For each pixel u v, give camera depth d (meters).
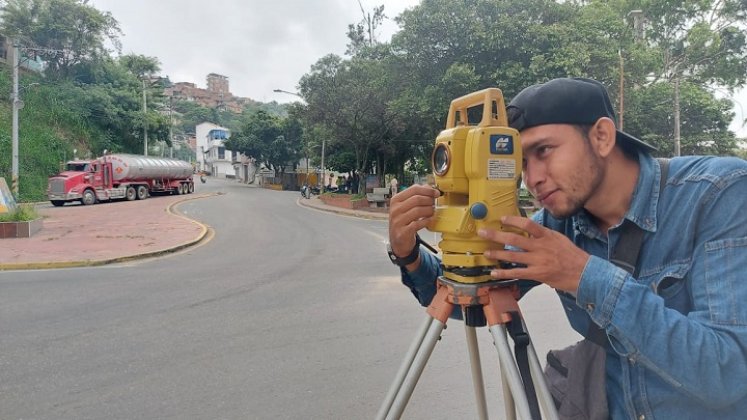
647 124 21.50
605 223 1.30
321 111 24.17
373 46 23.66
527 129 1.20
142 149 37.16
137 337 4.75
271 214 21.02
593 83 1.20
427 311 1.36
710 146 22.27
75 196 23.94
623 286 1.00
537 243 1.08
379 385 3.61
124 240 12.33
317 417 3.15
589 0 24.08
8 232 12.61
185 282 7.52
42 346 4.50
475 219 1.20
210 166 78.94
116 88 35.19
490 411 3.21
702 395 0.98
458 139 1.25
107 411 3.24
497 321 1.23
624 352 1.06
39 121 29.14
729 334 0.97
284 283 7.38
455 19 16.16
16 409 3.28
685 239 1.12
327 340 4.62
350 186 33.31
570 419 1.38
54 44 31.83
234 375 3.80
